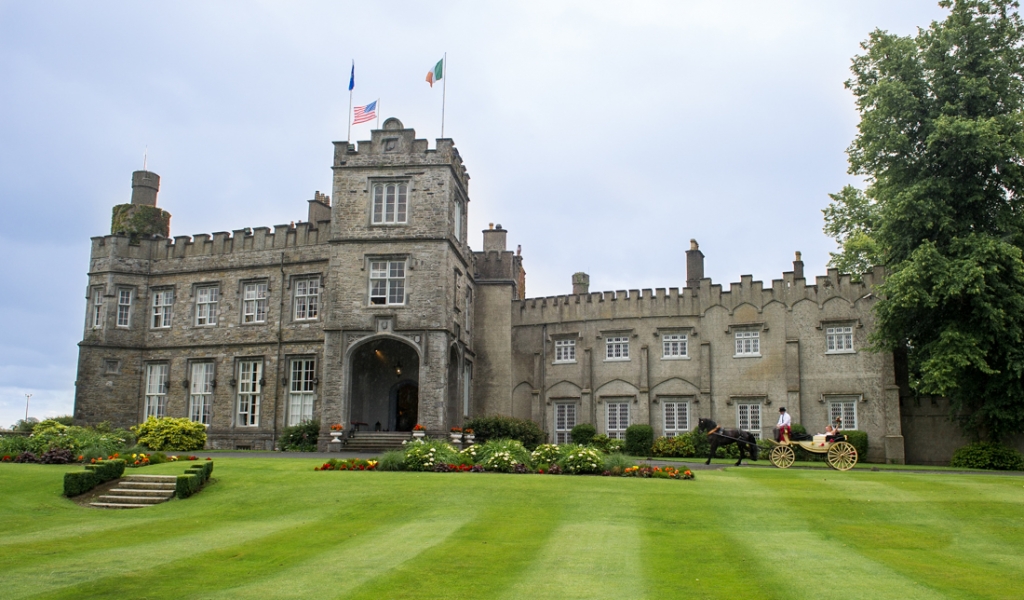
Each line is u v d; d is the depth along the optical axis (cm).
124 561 1348
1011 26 3394
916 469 2898
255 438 3822
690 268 4291
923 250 3139
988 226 3391
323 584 1179
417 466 2364
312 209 4150
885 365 3659
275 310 3909
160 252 4225
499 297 4259
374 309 3528
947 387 3117
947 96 3384
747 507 1777
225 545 1477
